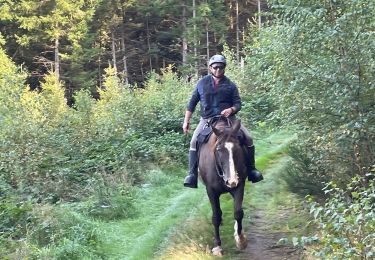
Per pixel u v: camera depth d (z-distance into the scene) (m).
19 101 13.60
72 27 35.84
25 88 17.53
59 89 27.41
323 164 8.04
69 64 37.88
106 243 8.08
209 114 7.78
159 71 46.44
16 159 10.89
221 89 7.71
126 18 45.34
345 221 4.86
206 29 42.38
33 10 34.69
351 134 7.18
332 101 7.20
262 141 15.35
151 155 12.95
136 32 47.19
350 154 7.59
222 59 7.64
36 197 9.95
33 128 12.23
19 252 7.20
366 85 6.98
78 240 7.88
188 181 7.86
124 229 8.71
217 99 7.72
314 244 7.12
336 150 7.70
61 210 8.69
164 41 47.38
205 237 8.18
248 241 8.02
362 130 6.97
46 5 34.66
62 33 35.69
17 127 12.02
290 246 7.64
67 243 7.61
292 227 8.39
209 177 7.38
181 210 9.45
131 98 16.45
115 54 43.38
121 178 11.24
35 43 36.56
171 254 7.52
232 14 47.84
